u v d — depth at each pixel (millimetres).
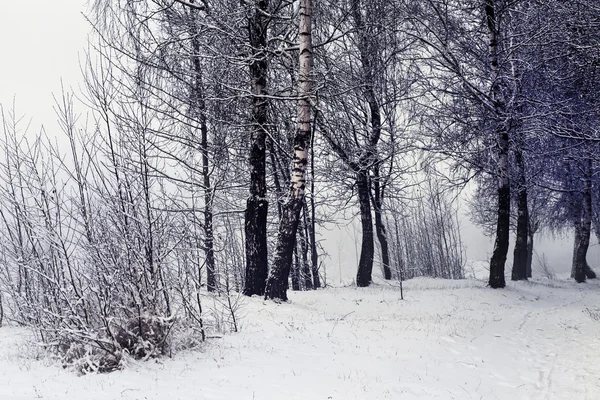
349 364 7887
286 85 15781
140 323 7770
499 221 19688
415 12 18688
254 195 13688
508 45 19141
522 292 19297
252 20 13508
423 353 9016
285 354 8273
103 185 7707
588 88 16828
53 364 7512
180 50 14664
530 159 22625
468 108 19438
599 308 15398
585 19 15086
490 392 7051
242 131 15266
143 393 6035
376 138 21219
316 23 16078
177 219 8430
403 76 21016
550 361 8984
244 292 13562
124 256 7773
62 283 7676
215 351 8266
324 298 16516
